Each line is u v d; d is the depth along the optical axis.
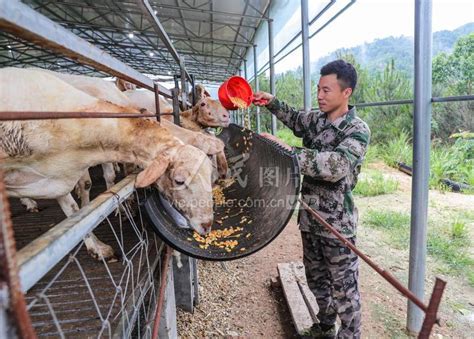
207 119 3.85
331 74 1.88
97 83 2.51
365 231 4.40
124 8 9.45
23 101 1.45
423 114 2.29
